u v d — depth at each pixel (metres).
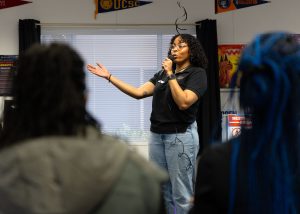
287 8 3.62
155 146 2.47
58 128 0.79
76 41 3.66
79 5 3.56
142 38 3.68
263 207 0.80
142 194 0.79
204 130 3.37
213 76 3.42
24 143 0.76
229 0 3.59
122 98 3.70
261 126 0.82
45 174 0.71
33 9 3.53
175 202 2.42
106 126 3.68
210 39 3.45
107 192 0.74
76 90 0.83
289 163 0.80
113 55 3.68
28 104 0.81
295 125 0.80
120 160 0.76
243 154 0.83
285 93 0.78
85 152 0.74
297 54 0.81
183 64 2.50
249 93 0.82
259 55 0.81
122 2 3.57
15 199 0.71
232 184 0.82
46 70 0.80
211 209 0.87
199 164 0.90
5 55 3.50
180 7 3.57
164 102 2.40
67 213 0.70
